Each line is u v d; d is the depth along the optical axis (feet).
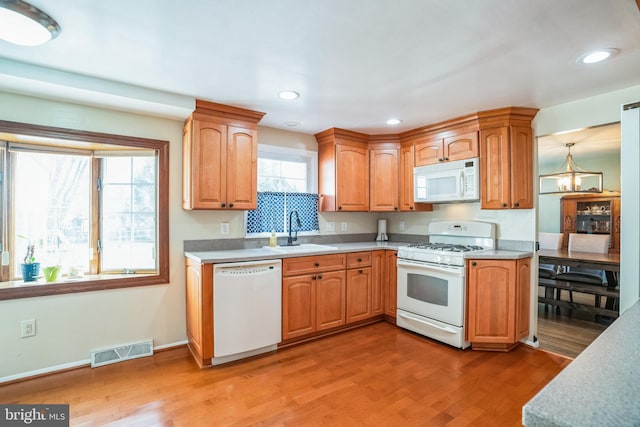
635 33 5.49
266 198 11.20
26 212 8.43
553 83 7.61
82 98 7.77
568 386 2.10
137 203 9.50
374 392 7.14
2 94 7.38
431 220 12.48
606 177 18.15
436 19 5.09
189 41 5.77
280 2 4.66
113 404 6.64
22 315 7.63
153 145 9.21
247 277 8.65
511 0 4.64
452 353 9.16
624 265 5.74
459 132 10.36
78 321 8.25
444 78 7.33
